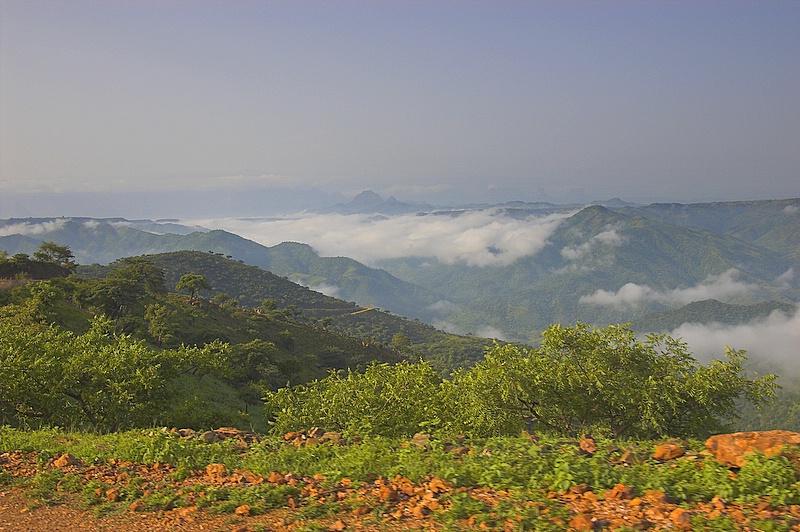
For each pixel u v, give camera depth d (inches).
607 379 884.0
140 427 1048.2
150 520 422.9
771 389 866.8
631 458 457.4
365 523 382.0
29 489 504.4
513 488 412.5
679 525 332.8
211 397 2460.6
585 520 339.0
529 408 918.4
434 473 460.1
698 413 876.6
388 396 1003.3
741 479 383.6
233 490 465.4
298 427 1059.3
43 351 1098.1
